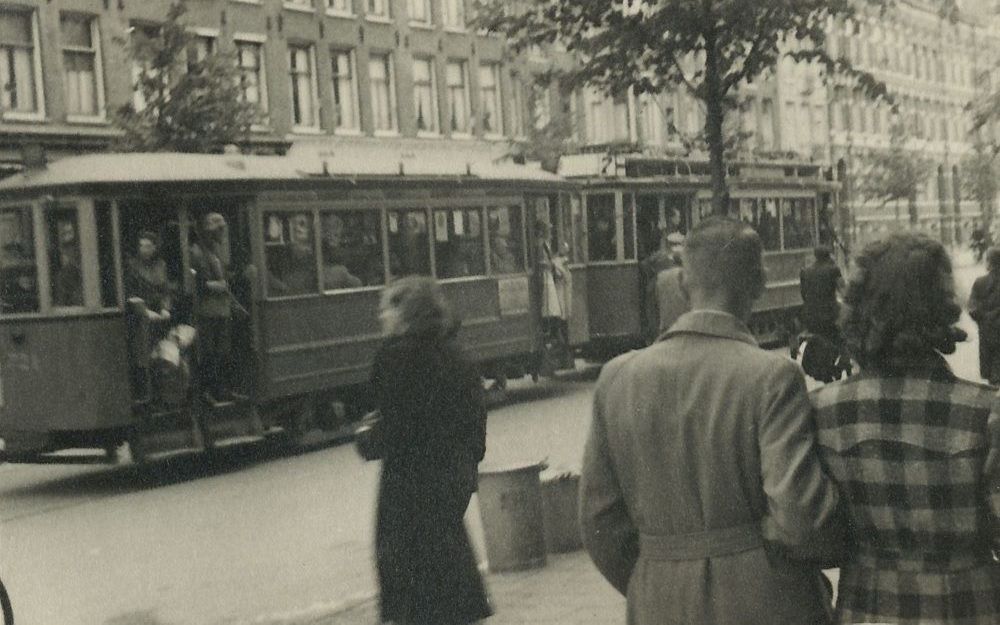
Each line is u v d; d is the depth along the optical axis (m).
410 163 19.77
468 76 42.12
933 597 3.23
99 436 15.12
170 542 11.29
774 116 60.75
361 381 18.28
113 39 28.95
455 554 6.18
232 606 8.77
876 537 3.30
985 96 31.25
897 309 3.27
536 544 8.89
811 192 33.03
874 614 3.30
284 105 35.31
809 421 3.37
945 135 85.31
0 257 15.47
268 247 16.91
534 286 22.25
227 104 24.77
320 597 8.90
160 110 24.52
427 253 19.75
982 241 57.28
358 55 38.03
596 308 25.09
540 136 37.50
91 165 15.29
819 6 16.84
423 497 6.16
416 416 6.15
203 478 15.27
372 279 18.64
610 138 48.12
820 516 3.24
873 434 3.27
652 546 3.48
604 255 24.98
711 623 3.37
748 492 3.37
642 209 25.50
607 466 3.58
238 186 16.42
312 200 17.61
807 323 17.42
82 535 11.88
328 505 12.79
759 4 16.31
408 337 6.22
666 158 26.69
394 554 6.18
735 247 3.53
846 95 18.38
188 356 15.28
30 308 15.27
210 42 33.34
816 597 3.45
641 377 3.51
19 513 13.40
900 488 3.24
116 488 14.92
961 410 3.22
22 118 28.16
